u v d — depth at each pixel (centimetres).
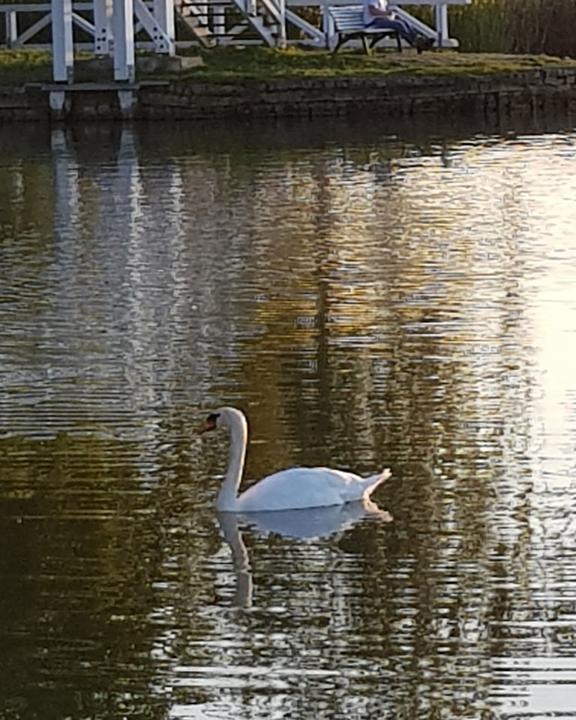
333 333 1376
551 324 1388
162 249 1762
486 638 797
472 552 901
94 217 1975
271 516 962
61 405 1173
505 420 1122
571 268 1609
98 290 1562
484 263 1647
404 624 816
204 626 818
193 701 747
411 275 1602
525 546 906
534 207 1967
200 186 2205
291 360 1291
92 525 949
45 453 1070
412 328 1388
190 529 941
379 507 972
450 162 2384
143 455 1066
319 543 920
